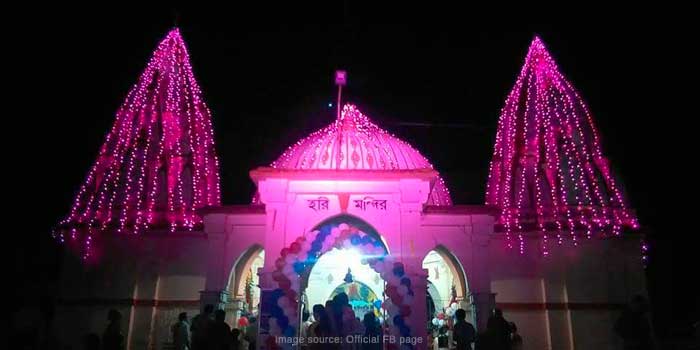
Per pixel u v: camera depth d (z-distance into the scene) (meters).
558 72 21.33
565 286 17.41
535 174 19.50
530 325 17.19
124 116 20.17
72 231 17.81
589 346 16.86
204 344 12.55
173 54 21.80
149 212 18.56
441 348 17.22
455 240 16.19
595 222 18.02
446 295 20.56
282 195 14.73
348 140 16.25
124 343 16.86
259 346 13.53
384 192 14.82
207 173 20.47
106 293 17.38
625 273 17.52
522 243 17.84
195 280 17.61
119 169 19.23
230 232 16.80
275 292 13.80
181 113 20.77
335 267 20.50
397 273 13.48
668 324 21.53
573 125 20.09
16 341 13.25
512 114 21.25
